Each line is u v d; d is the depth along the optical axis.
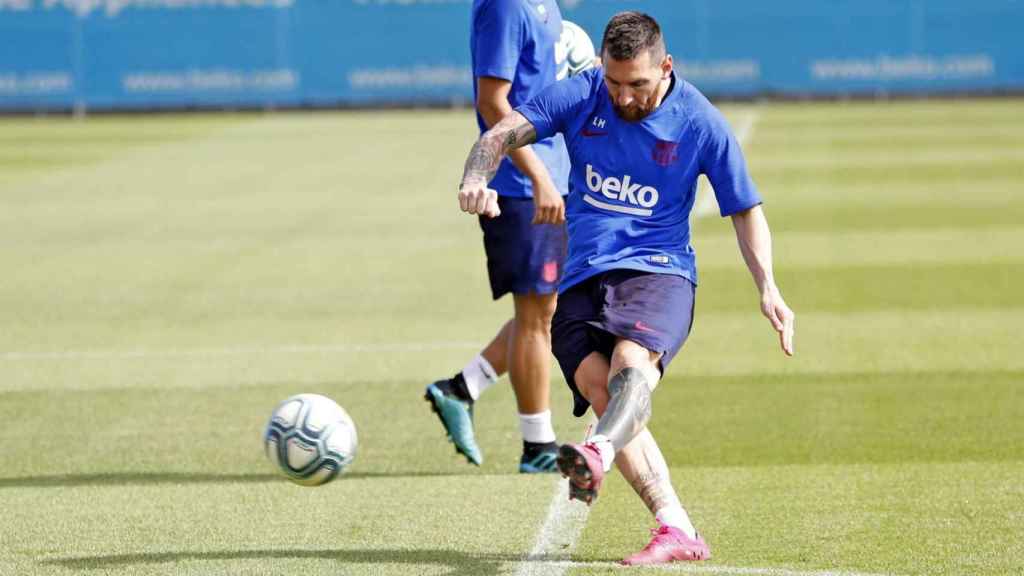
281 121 111.25
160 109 120.06
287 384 30.16
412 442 25.45
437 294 41.03
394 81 119.81
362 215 59.22
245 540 19.52
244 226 56.62
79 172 78.56
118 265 47.50
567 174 24.02
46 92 119.50
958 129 92.44
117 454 24.72
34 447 25.30
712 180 18.38
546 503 21.22
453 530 19.86
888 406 27.17
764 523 19.81
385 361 32.31
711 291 40.62
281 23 119.38
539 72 23.20
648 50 17.39
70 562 18.55
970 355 31.61
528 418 23.36
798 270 44.00
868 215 56.31
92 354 33.53
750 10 116.56
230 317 38.03
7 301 41.03
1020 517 19.88
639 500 21.20
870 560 18.00
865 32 116.12
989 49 115.44
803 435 25.14
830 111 108.75
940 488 21.50
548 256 23.28
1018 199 60.12
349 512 20.92
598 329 17.91
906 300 38.59
